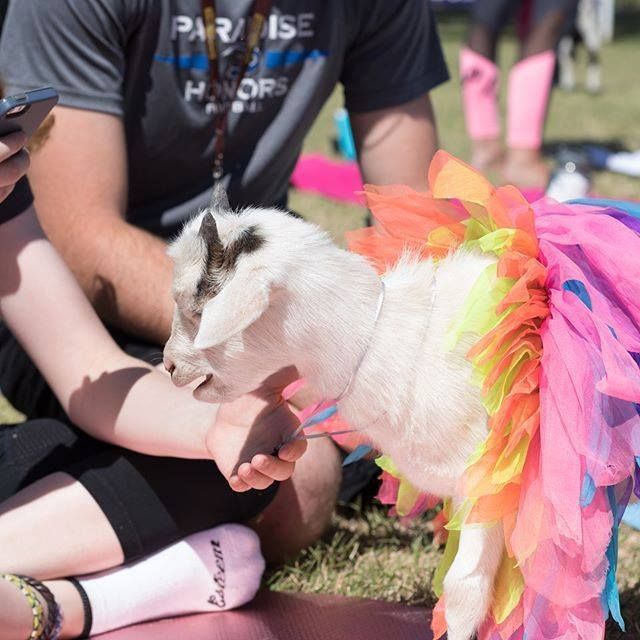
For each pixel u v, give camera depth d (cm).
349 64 469
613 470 303
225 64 436
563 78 1686
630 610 394
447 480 328
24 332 388
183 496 372
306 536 430
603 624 313
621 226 330
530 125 1017
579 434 299
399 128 471
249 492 388
